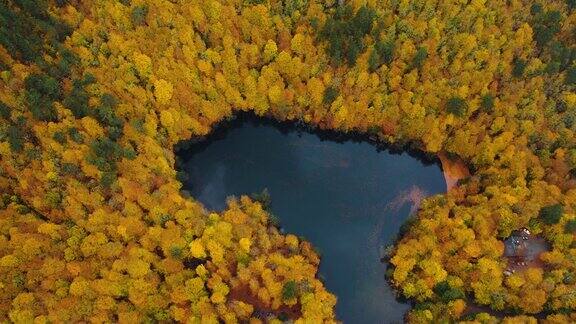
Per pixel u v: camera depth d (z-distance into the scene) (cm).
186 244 8188
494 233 8606
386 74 9812
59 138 8631
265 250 8344
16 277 7612
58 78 9275
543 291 7762
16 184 8531
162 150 9300
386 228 9488
